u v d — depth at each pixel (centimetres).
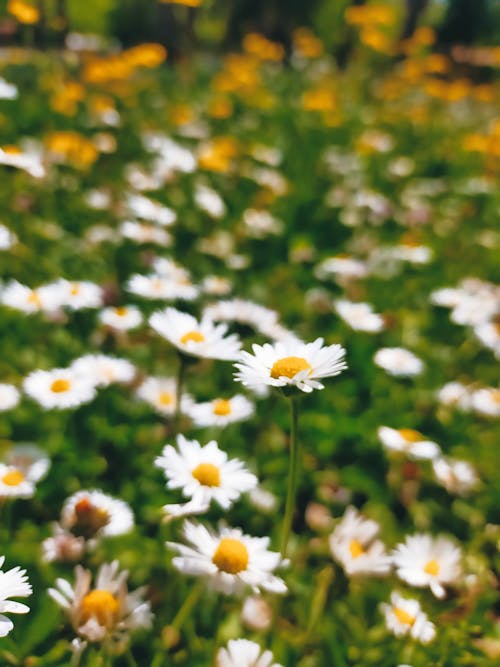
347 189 67
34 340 38
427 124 100
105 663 22
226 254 48
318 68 141
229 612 26
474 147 79
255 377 23
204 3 106
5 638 24
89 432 33
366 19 108
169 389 33
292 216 58
